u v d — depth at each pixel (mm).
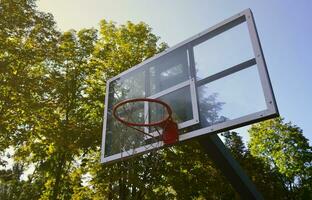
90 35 15484
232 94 5203
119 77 7676
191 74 6062
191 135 5387
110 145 6715
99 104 13875
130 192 12680
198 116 5453
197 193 12242
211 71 5770
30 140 12930
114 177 11727
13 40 12820
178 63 6469
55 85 13031
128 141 6418
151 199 11539
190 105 5707
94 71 14391
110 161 6484
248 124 4801
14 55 12461
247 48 5430
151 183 11891
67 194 14273
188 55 6359
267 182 22266
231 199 14047
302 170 23906
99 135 12430
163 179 12086
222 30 6004
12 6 12500
